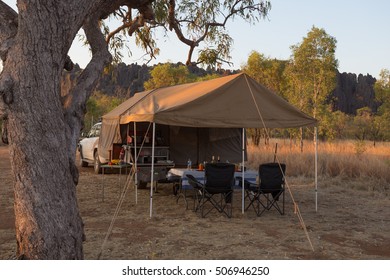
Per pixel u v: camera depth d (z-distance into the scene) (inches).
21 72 144.8
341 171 527.2
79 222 157.2
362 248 231.5
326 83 989.8
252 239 243.4
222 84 315.6
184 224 277.6
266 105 324.5
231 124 311.4
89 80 170.6
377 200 387.9
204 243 232.7
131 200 360.5
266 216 309.7
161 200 363.6
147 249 219.0
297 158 588.4
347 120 1955.0
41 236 145.3
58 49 150.9
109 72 320.2
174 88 396.8
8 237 235.6
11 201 339.6
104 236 243.4
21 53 145.5
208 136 462.9
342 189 443.2
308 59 992.9
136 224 275.9
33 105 145.3
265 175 310.2
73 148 157.8
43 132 146.3
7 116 146.2
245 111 316.2
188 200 366.0
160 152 417.4
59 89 154.8
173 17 283.3
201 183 313.7
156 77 1638.8
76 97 164.2
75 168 157.9
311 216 313.6
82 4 157.2
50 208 146.8
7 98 143.4
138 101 386.3
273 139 1166.3
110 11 187.2
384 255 218.7
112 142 430.9
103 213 308.2
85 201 353.7
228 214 313.0
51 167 147.5
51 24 147.7
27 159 145.1
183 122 301.6
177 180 367.6
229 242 235.8
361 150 727.7
